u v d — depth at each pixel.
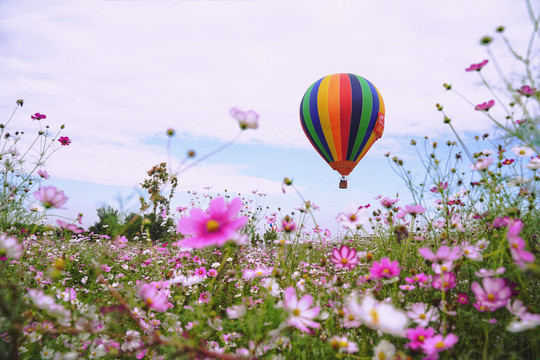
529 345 1.38
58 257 3.26
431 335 1.22
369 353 1.38
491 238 1.99
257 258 4.25
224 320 1.91
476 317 1.48
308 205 2.09
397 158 2.67
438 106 1.98
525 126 1.74
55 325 1.46
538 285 1.68
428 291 1.85
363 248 3.18
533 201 1.99
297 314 1.20
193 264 3.24
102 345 1.57
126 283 3.00
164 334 1.80
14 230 2.97
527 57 1.55
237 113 1.22
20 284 1.93
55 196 1.43
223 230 1.07
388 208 2.16
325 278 2.54
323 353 1.44
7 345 1.38
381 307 1.04
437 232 2.69
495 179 2.04
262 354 1.37
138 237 5.02
